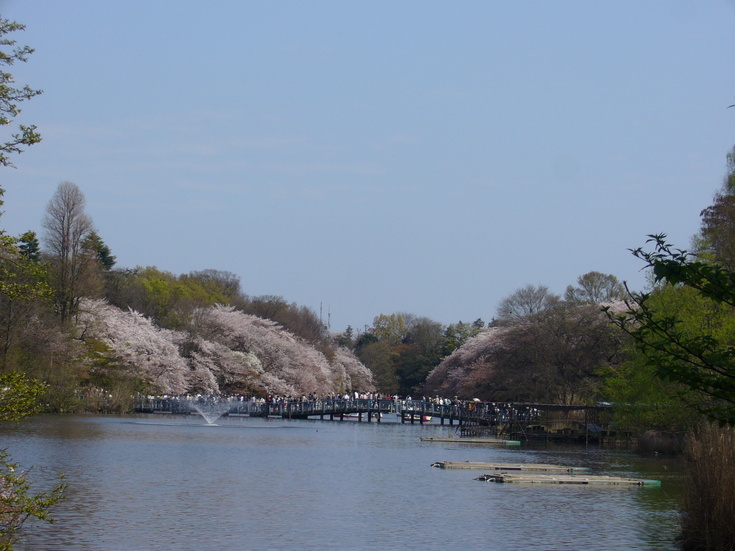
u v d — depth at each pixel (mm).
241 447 57625
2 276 18234
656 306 52875
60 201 83062
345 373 143250
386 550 25375
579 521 30562
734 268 42594
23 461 43000
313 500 34375
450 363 122750
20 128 17750
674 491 38281
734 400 12711
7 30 17531
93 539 25531
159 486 36688
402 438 72938
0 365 60688
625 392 61000
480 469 46906
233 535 26797
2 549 20531
